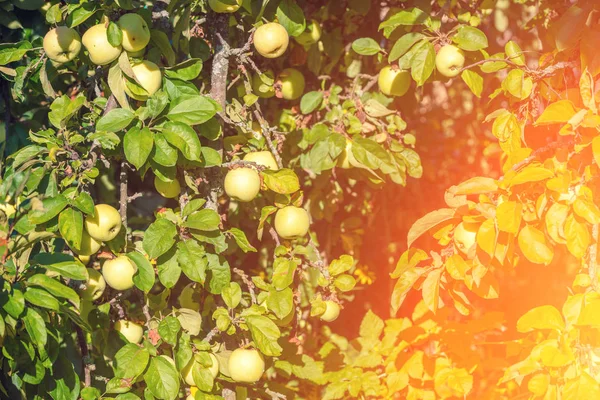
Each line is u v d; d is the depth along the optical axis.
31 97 3.62
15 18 3.39
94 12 2.69
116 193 4.12
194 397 2.79
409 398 3.46
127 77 2.72
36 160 2.62
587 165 2.54
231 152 3.05
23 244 2.55
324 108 3.67
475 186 2.51
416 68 2.96
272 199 3.13
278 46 2.91
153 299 2.95
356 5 3.56
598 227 2.56
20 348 2.66
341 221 4.17
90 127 2.94
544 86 2.85
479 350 4.20
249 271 3.99
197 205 2.73
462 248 2.61
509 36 4.64
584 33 2.58
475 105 5.10
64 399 2.77
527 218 2.52
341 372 3.57
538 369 2.58
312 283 3.64
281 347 2.94
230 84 3.16
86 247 2.62
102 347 3.03
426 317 3.50
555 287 4.66
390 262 4.39
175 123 2.60
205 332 3.11
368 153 3.28
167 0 3.11
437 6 3.84
